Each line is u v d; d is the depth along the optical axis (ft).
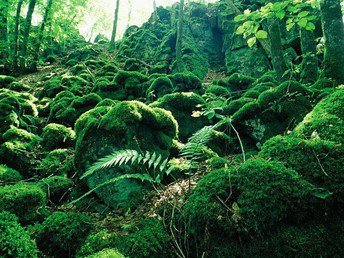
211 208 6.85
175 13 57.11
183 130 17.72
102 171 11.75
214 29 49.85
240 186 7.06
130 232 7.86
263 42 32.14
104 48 67.41
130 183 11.41
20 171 15.24
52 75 37.47
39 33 43.32
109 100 19.95
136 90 26.17
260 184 6.82
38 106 25.08
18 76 39.86
